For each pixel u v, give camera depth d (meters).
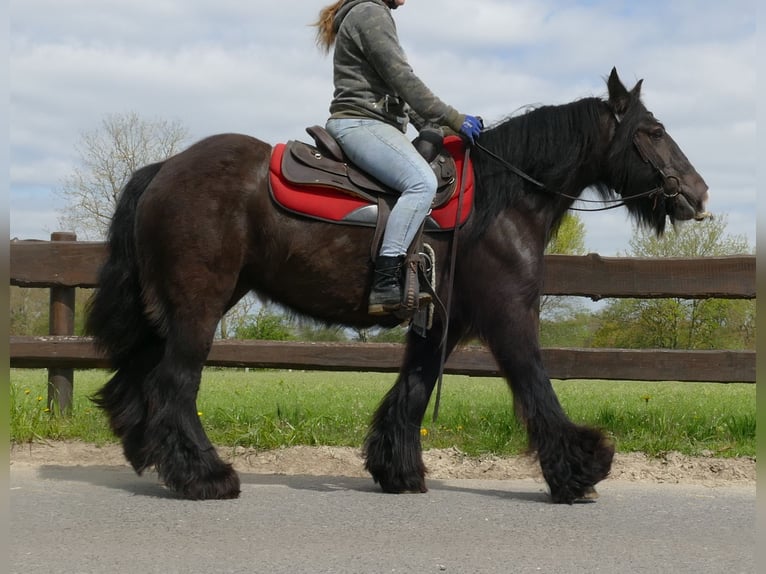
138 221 4.68
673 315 29.70
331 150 4.77
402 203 4.60
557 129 4.95
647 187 4.98
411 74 4.70
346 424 6.90
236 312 12.81
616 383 17.58
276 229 4.65
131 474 5.43
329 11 5.01
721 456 5.88
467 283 4.82
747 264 6.58
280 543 3.72
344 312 4.84
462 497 4.80
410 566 3.40
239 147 4.73
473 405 8.55
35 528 3.96
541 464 4.66
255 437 6.19
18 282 7.07
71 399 7.27
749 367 6.53
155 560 3.46
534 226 4.88
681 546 3.75
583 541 3.83
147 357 4.96
